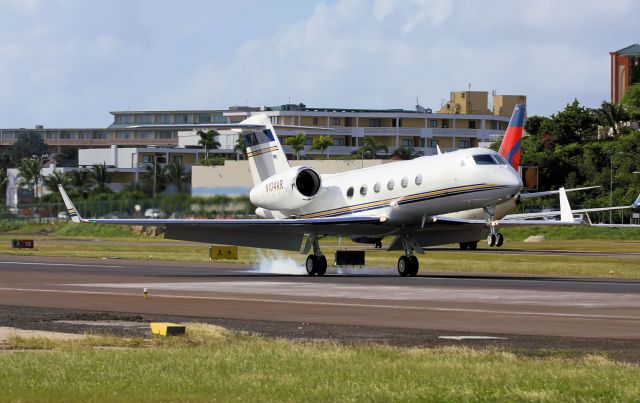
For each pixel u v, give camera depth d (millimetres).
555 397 26812
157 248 141750
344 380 29125
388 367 31219
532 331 42156
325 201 90562
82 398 26750
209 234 84125
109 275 81812
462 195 77938
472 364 31812
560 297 59406
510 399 26672
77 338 38688
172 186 169625
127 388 28047
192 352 34438
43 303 55625
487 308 52312
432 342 38625
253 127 97938
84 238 189500
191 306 53562
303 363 32031
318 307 52906
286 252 131625
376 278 79938
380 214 83875
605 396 26844
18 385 28375
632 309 51750
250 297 59500
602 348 36875
